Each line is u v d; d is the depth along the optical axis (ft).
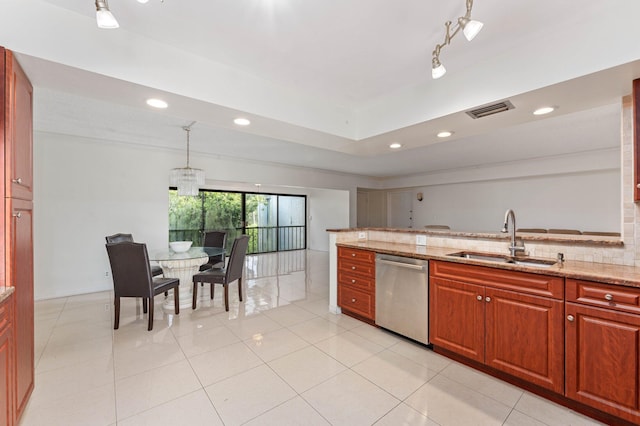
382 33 5.82
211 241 16.06
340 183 25.68
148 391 6.20
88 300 12.67
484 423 5.31
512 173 20.03
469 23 4.58
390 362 7.42
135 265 9.21
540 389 6.09
